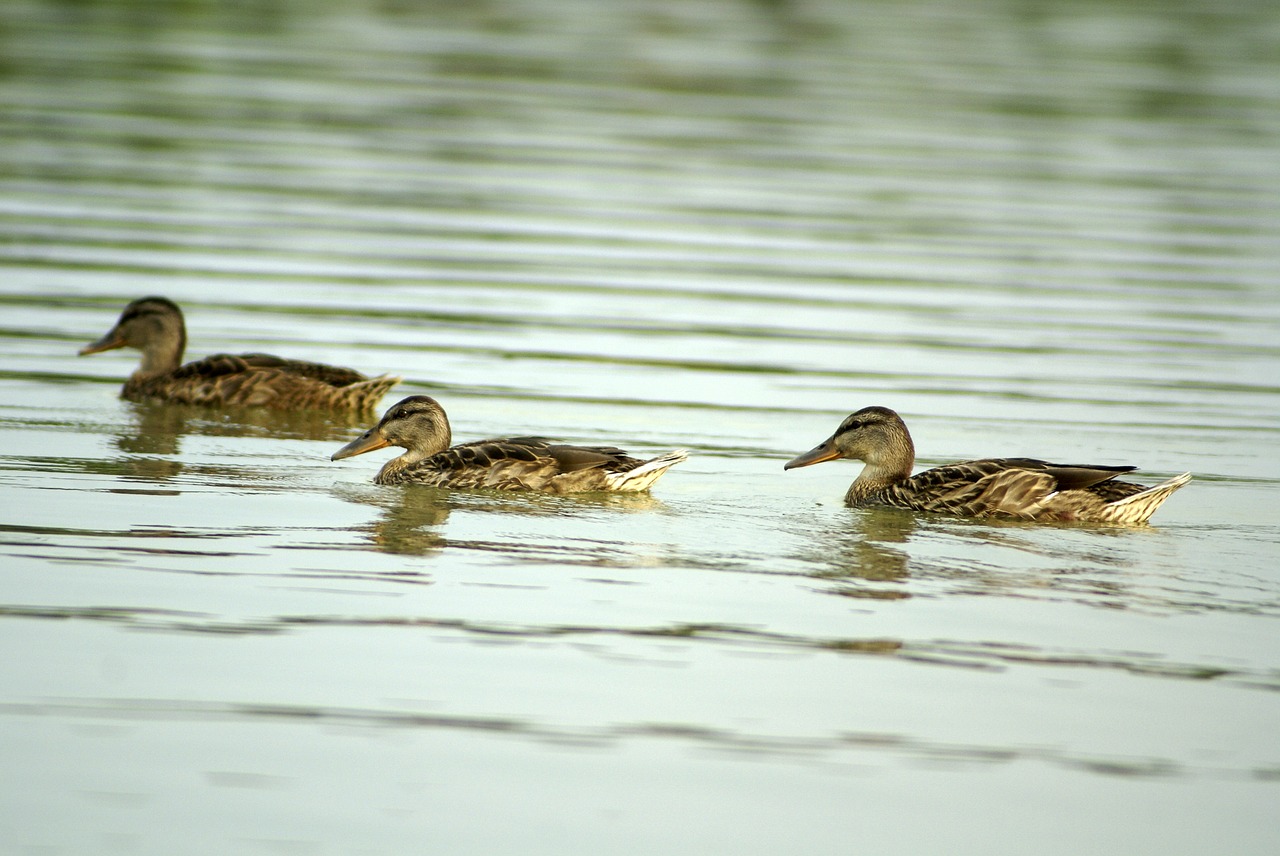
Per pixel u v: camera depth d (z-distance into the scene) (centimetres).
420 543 1351
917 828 887
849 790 925
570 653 1102
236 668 1053
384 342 2166
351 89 4166
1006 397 1997
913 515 1519
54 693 1006
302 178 3244
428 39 5009
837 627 1173
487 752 953
